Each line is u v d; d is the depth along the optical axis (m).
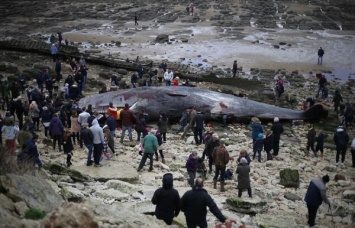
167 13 77.88
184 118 31.23
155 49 56.91
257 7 82.25
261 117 33.88
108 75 45.16
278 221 17.64
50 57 51.59
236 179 22.69
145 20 73.19
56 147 25.08
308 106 37.38
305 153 28.97
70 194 16.20
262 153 27.92
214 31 66.12
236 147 28.47
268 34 65.12
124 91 33.19
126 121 27.09
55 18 74.44
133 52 55.28
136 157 24.39
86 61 49.44
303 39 63.16
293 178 22.69
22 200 12.36
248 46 59.06
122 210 13.60
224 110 33.25
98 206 13.55
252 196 20.09
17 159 17.14
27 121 24.52
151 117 32.41
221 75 47.78
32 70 43.69
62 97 32.56
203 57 54.16
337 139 26.94
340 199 21.11
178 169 23.17
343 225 18.56
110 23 71.12
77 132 25.55
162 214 13.91
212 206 13.55
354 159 26.67
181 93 33.19
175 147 27.61
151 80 42.09
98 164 21.89
